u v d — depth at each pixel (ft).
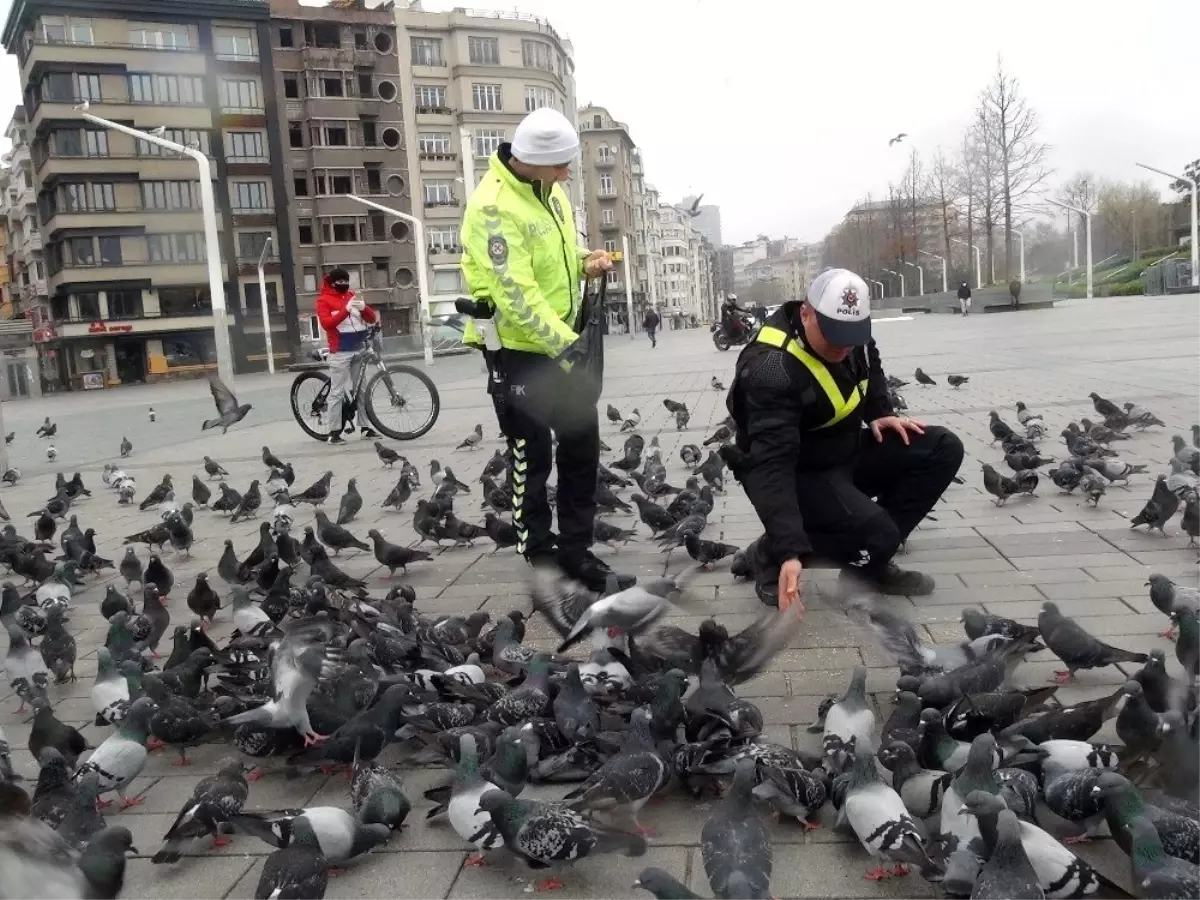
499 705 17.11
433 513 32.07
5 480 52.75
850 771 14.02
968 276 254.06
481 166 280.10
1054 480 32.48
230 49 197.77
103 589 30.01
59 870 12.84
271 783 16.63
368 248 260.42
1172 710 15.44
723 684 17.24
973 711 15.33
